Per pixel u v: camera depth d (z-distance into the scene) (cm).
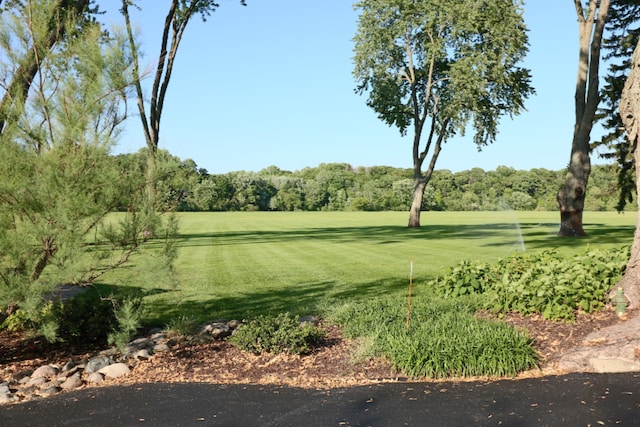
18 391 588
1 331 831
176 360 683
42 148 625
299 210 10919
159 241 673
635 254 830
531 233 2894
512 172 11506
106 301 766
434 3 3322
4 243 575
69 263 589
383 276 1350
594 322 753
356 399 550
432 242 2394
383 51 3562
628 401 516
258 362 672
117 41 660
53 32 684
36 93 649
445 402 534
